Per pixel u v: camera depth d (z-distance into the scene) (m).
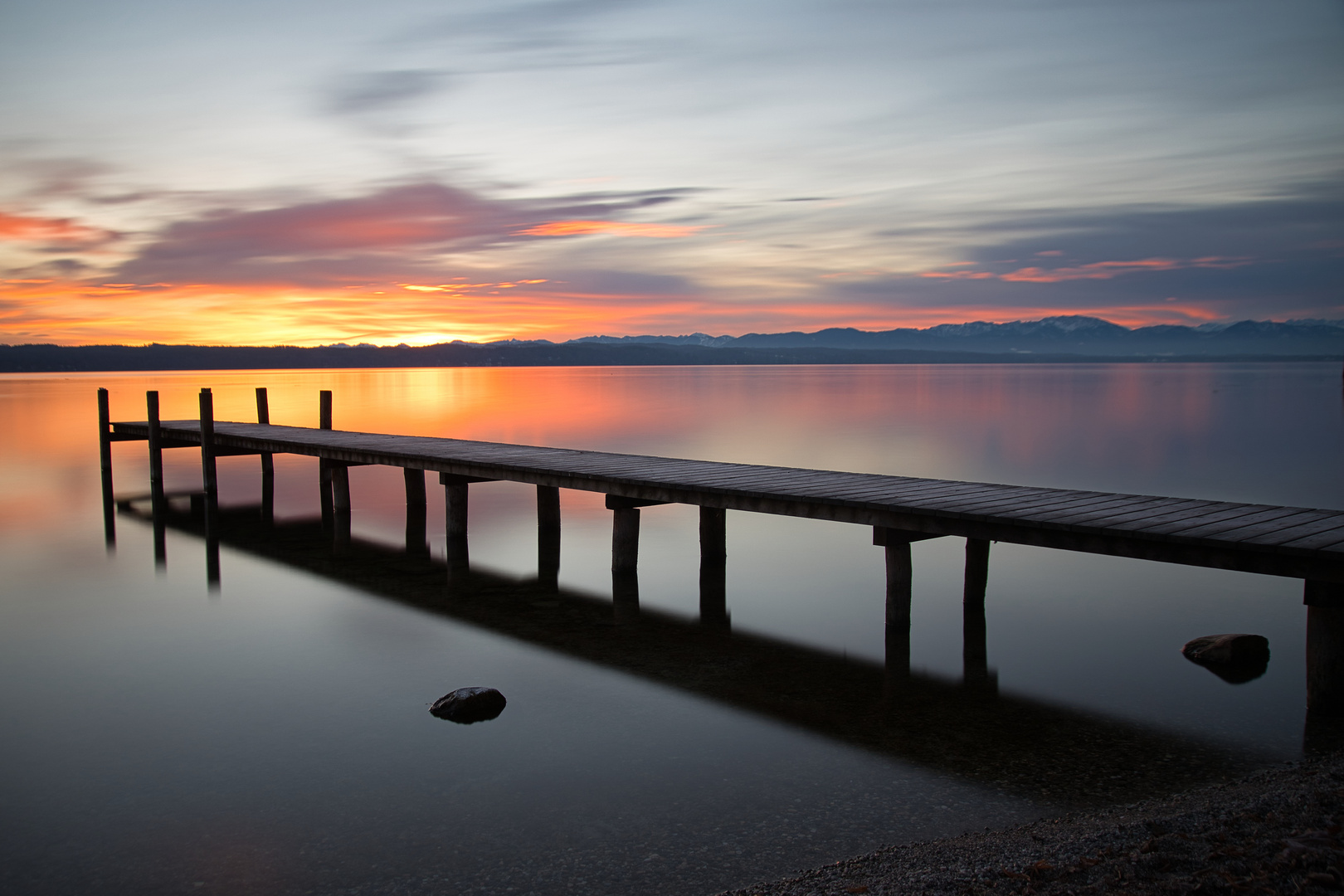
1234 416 48.12
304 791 6.63
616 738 7.50
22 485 23.52
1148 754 7.03
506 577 13.30
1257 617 11.18
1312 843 4.61
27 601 12.17
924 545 15.56
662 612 11.44
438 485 22.64
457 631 10.68
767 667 9.34
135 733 7.77
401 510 19.16
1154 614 11.35
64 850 5.86
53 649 10.12
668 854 5.66
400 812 6.28
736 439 35.50
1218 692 8.49
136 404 57.25
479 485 22.45
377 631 10.70
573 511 18.73
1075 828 5.56
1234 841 4.75
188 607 11.81
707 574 13.33
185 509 19.78
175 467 26.84
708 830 5.95
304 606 11.80
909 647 9.98
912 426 41.62
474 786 6.67
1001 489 10.77
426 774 6.88
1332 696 7.38
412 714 8.09
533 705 8.28
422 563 14.23
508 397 70.88
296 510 19.41
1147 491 22.75
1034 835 5.45
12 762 7.21
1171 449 32.06
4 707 8.39
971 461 28.55
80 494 21.88
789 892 4.94
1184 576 13.35
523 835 5.93
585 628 10.76
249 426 22.73
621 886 5.30
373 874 5.52
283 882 5.45
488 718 8.01
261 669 9.40
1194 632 10.56
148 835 6.04
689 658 9.64
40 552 15.44
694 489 11.26
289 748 7.39
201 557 14.91
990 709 8.10
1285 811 5.10
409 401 64.31
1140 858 4.64
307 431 20.95
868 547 15.50
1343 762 6.46
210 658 9.77
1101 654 9.73
